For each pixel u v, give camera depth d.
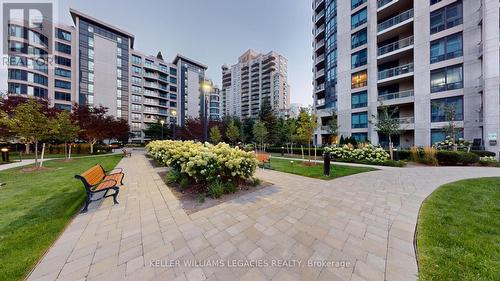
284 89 81.38
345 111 24.75
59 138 15.06
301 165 11.53
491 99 14.02
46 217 3.94
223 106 101.62
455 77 16.52
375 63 21.62
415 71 18.66
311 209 4.40
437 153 12.12
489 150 13.93
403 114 21.03
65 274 2.33
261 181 6.99
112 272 2.37
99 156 18.58
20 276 2.29
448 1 16.83
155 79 57.12
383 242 3.03
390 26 21.16
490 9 14.19
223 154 5.91
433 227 3.36
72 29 43.09
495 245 2.77
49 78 40.12
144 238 3.18
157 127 46.66
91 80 44.59
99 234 3.31
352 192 5.73
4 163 12.50
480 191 5.50
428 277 2.21
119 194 5.57
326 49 29.19
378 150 12.58
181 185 6.15
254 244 2.98
